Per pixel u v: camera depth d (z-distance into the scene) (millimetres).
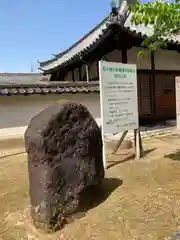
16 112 9688
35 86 9758
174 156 6715
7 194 5184
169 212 3859
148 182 4977
